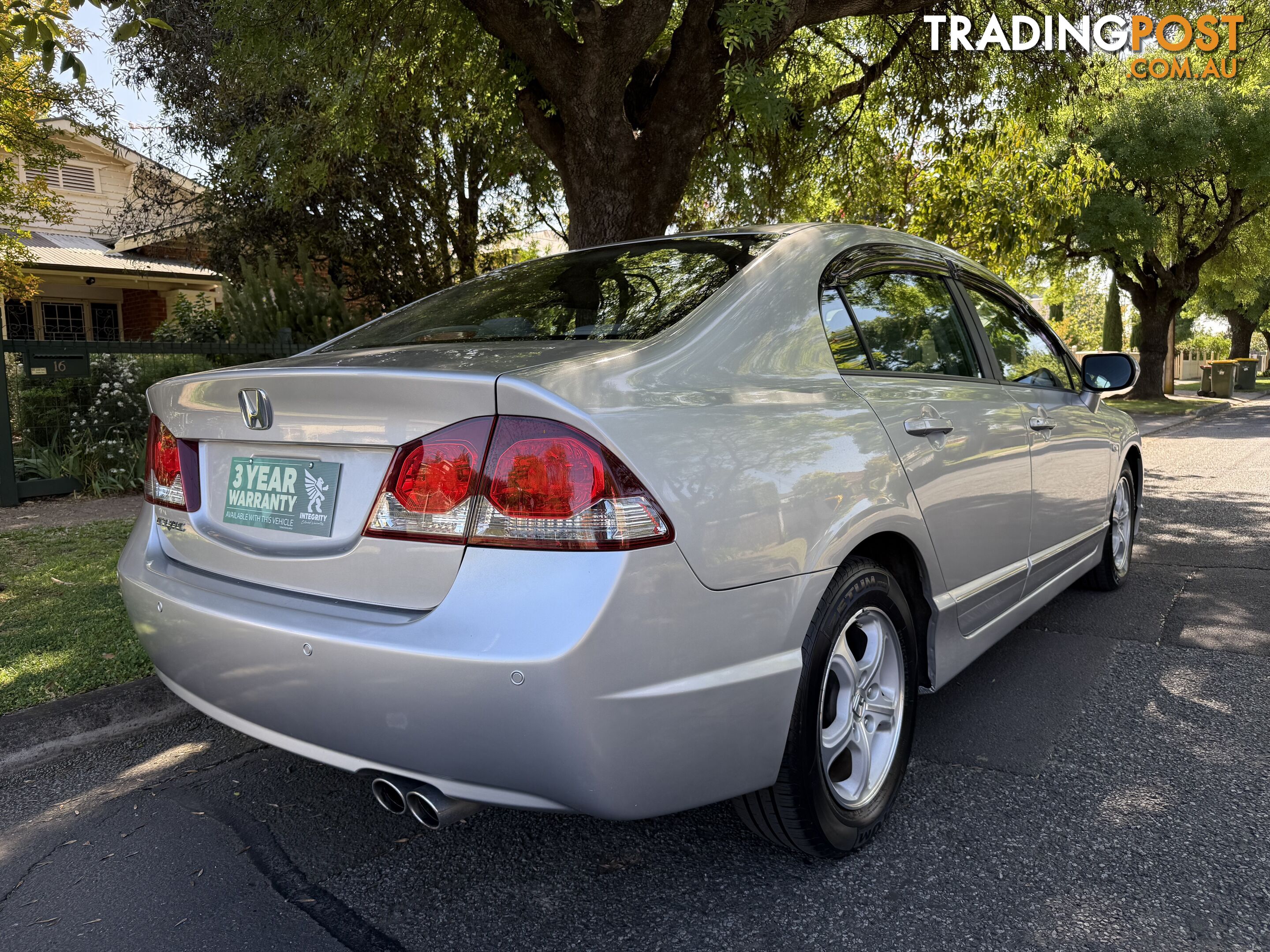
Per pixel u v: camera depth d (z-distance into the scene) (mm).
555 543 1618
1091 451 3846
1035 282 19297
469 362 1876
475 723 1625
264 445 2053
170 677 2201
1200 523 6613
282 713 1872
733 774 1852
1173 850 2219
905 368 2633
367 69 6461
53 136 11641
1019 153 9258
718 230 2793
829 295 2449
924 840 2293
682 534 1703
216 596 2025
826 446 2084
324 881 2188
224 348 8352
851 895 2066
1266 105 18266
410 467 1741
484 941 1940
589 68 5812
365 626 1737
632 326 2145
